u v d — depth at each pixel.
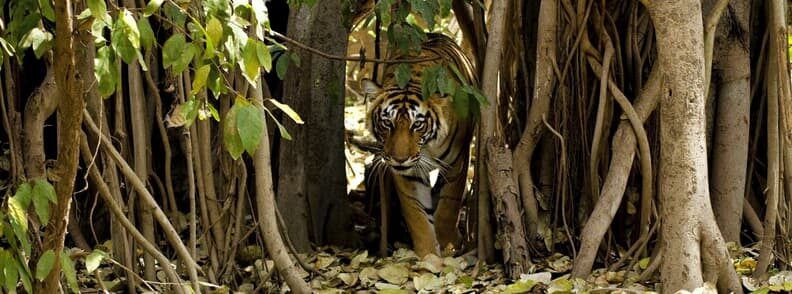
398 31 6.05
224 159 6.03
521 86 6.86
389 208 7.57
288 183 6.88
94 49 5.34
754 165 6.93
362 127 11.22
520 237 6.22
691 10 5.28
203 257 6.68
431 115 7.24
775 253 5.96
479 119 6.41
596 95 6.53
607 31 6.44
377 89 7.45
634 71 6.47
